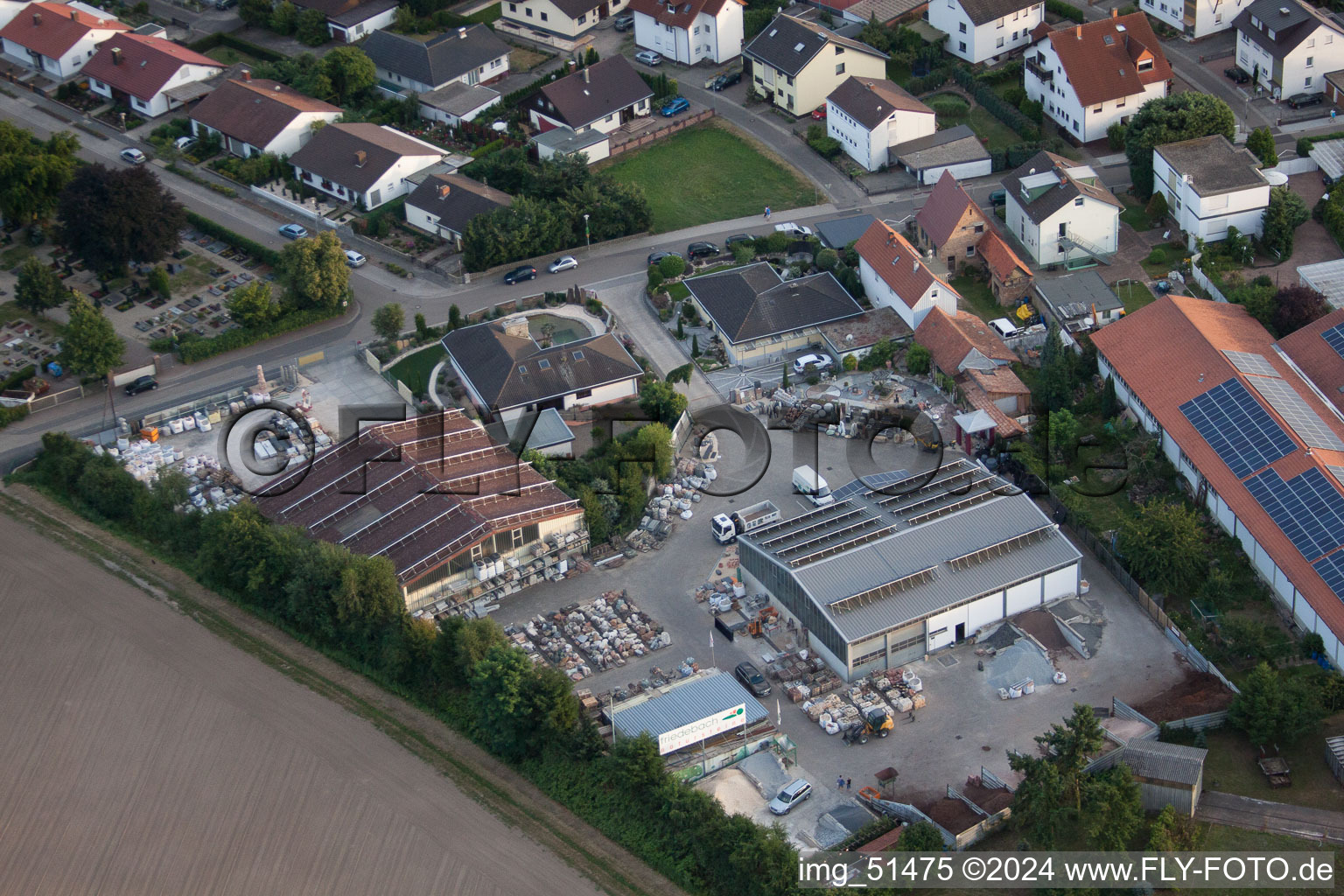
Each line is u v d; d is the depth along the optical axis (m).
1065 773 115.69
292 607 141.38
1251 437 143.12
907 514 143.75
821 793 123.50
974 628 138.00
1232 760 123.06
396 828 123.19
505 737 127.69
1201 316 158.50
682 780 122.25
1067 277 176.50
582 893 116.94
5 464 165.38
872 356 169.75
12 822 125.88
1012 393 160.25
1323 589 129.50
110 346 172.75
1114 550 143.00
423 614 142.38
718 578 146.25
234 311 180.75
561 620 141.75
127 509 157.75
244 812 125.50
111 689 137.62
